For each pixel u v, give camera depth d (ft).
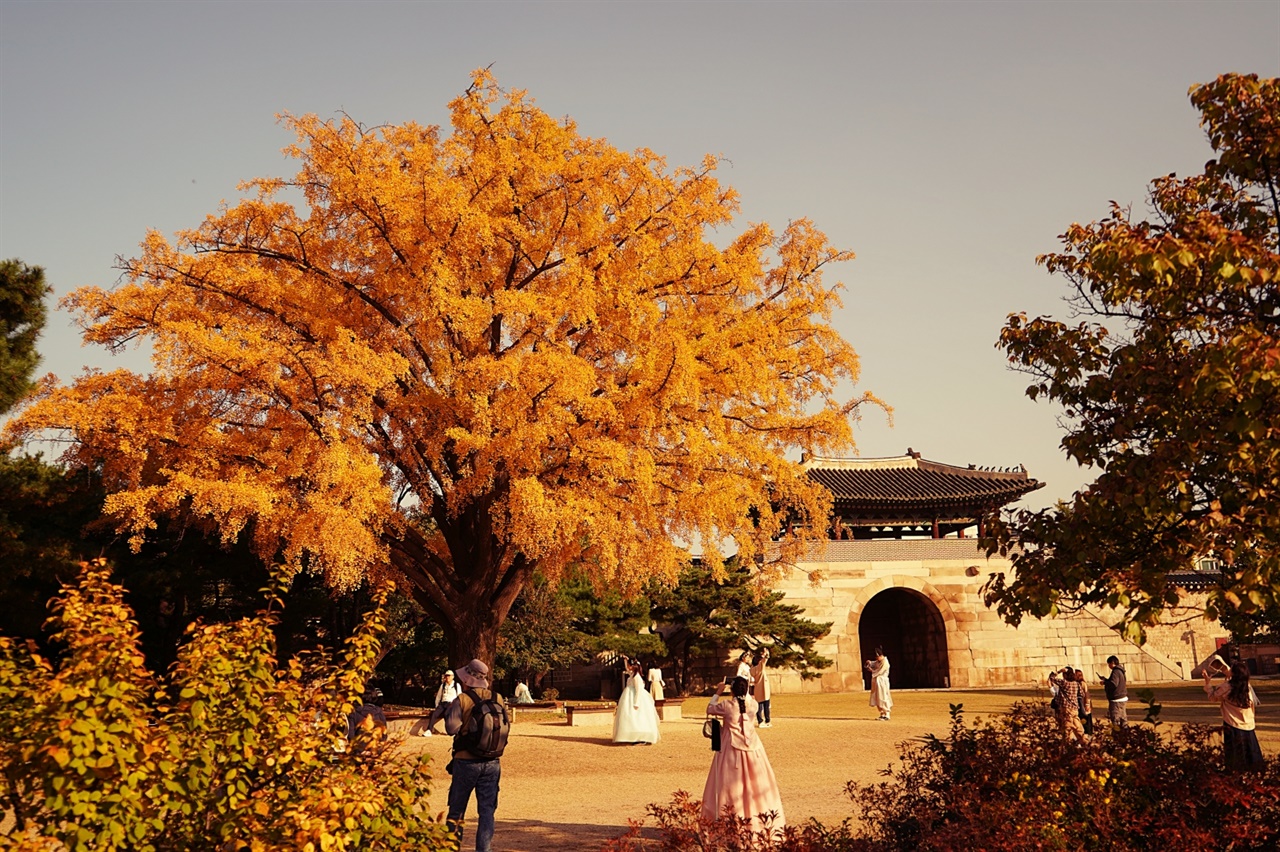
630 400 64.49
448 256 63.77
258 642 19.24
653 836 37.96
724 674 156.04
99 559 19.67
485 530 71.15
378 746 20.01
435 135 70.03
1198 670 43.70
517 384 59.62
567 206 67.00
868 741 72.13
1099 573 26.76
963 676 160.25
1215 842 23.73
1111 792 25.03
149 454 63.98
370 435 67.87
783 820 32.99
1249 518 23.63
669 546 65.57
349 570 57.93
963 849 22.38
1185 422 24.94
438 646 123.13
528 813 44.45
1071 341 29.04
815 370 75.36
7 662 17.43
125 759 15.80
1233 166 28.12
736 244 73.97
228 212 65.67
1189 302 26.94
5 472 76.95
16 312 73.61
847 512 164.66
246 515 59.31
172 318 62.44
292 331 64.90
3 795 15.96
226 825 16.58
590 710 84.53
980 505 164.25
